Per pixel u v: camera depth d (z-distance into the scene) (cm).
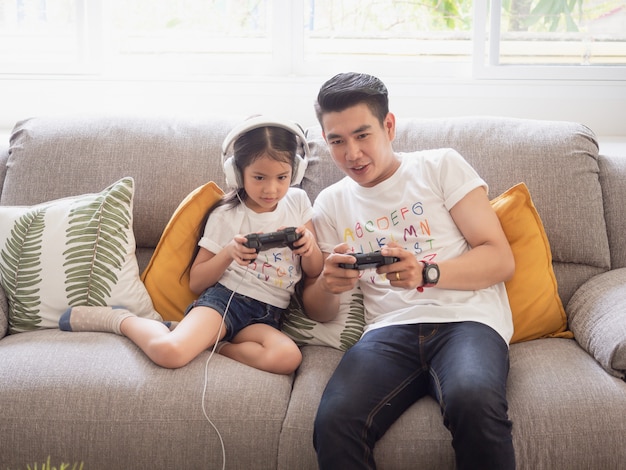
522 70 251
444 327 167
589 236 193
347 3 258
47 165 205
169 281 192
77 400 156
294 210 190
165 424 154
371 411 150
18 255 189
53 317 187
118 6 260
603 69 250
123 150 205
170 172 203
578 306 182
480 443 140
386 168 180
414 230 177
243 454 154
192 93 256
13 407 156
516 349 177
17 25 260
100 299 187
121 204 193
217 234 189
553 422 149
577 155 197
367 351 164
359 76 175
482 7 247
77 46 258
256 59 260
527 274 183
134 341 172
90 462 155
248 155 175
